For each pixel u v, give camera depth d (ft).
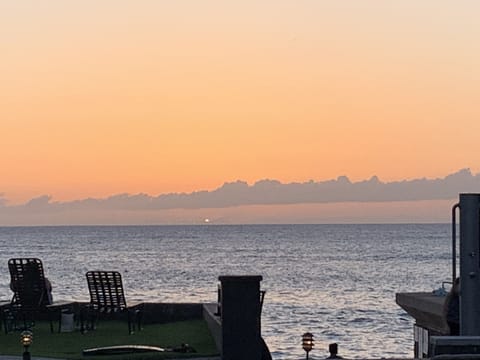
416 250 439.63
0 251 442.09
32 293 50.83
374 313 136.26
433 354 29.25
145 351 42.73
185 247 495.41
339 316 130.82
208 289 192.24
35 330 51.75
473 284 32.86
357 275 249.14
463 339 29.12
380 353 84.69
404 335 103.65
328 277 240.94
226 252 418.51
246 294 34.47
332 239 648.38
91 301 51.42
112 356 41.32
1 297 156.97
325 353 82.38
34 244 558.97
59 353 42.68
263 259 346.54
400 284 214.69
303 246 502.79
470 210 32.96
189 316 55.57
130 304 52.49
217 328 42.80
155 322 55.36
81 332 50.42
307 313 136.05
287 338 97.45
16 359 40.88
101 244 555.28
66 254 398.62
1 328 51.88
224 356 34.37
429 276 243.60
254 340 34.42
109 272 50.57
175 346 44.45
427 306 40.40
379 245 517.96
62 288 186.50
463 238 33.01
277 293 183.32
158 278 235.81
